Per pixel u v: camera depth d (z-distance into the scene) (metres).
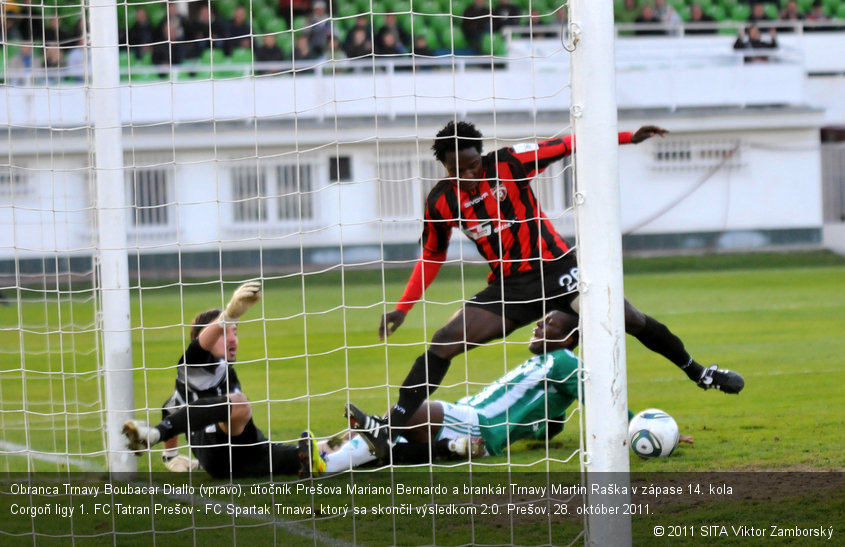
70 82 51.50
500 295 17.75
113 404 19.20
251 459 18.30
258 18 77.50
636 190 72.81
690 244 72.94
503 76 71.19
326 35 74.69
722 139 73.25
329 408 25.38
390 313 17.86
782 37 78.56
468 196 17.47
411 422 18.39
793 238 73.44
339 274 65.31
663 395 25.28
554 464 18.38
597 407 12.86
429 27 79.56
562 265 17.66
